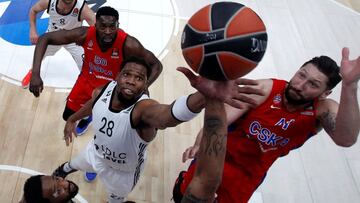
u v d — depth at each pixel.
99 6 5.31
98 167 2.71
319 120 2.32
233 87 1.62
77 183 3.40
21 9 5.02
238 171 2.50
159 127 2.04
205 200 1.54
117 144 2.40
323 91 2.19
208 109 1.60
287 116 2.29
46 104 4.05
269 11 5.97
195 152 2.46
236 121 2.41
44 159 3.55
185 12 5.63
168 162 3.76
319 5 6.33
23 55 4.51
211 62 1.56
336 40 5.70
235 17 1.57
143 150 2.52
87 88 3.34
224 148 1.55
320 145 4.23
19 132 3.73
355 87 1.91
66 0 3.53
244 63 1.56
